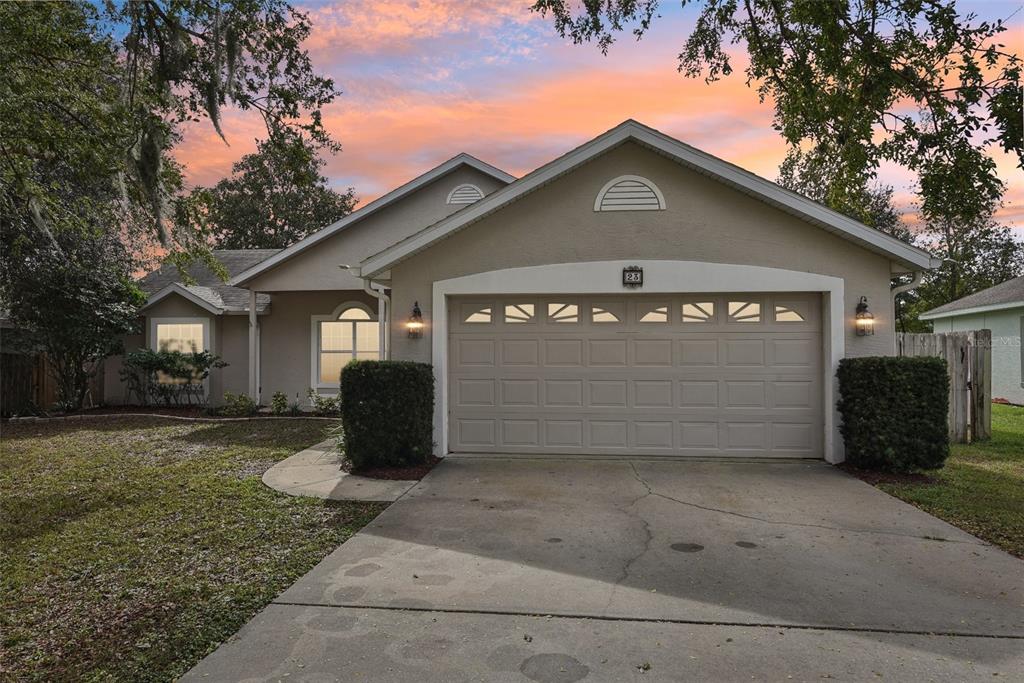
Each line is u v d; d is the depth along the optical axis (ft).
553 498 21.35
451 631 11.78
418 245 27.71
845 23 19.70
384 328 40.37
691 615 12.45
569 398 28.53
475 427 28.96
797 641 11.35
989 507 19.95
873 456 24.25
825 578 14.33
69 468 27.02
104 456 29.73
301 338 48.42
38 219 26.16
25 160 23.52
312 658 10.79
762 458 27.45
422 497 21.56
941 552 16.01
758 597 13.30
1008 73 18.60
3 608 13.04
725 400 27.73
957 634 11.60
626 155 27.45
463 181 43.75
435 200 43.96
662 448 28.04
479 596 13.37
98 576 14.75
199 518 19.38
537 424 28.68
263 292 46.60
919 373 23.81
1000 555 15.78
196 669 10.46
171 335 49.26
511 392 28.81
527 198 27.94
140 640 11.57
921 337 33.55
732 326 27.68
